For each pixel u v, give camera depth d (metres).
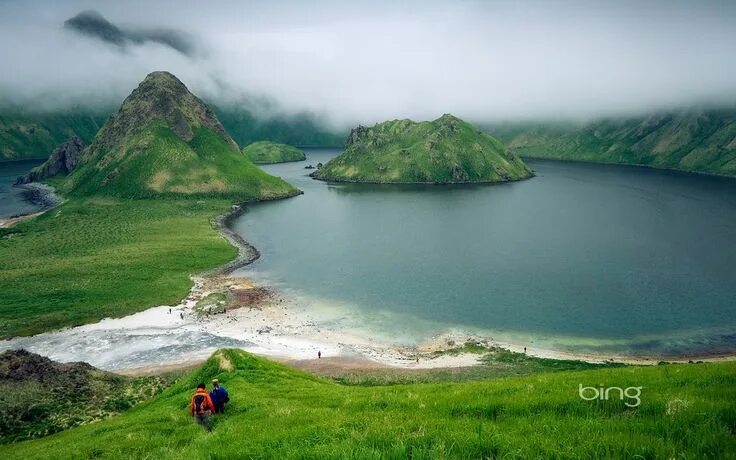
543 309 105.56
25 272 124.94
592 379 22.64
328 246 169.88
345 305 109.00
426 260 149.00
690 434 9.99
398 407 18.41
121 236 173.38
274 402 24.17
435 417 15.38
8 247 154.88
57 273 124.50
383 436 11.84
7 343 85.50
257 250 162.88
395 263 145.62
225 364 38.06
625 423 11.84
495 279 128.00
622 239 175.25
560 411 15.02
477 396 19.00
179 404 30.59
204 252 153.38
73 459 19.52
